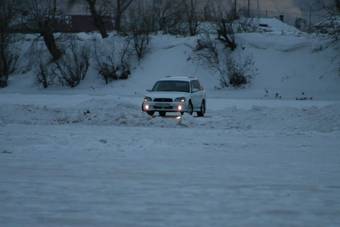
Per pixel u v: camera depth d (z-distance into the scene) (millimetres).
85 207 27844
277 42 176625
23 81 184500
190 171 37906
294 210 27516
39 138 54469
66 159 42719
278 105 115250
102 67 177500
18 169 38438
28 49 193375
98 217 26016
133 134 59531
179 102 82000
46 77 178125
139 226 24641
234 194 30938
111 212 26938
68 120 74875
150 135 58750
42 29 185375
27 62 192000
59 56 185250
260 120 72688
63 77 177625
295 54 173500
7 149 47312
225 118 78062
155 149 48438
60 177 35531
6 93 167000
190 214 26656
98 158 43312
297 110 76500
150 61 182125
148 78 175625
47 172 37281
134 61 183375
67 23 199000
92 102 90438
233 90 164125
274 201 29328
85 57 179500
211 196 30406
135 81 174875
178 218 25922
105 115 74812
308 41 176000
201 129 66562
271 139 56406
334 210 27562
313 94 154375
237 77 166000
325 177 36000
